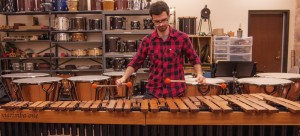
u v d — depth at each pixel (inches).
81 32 239.1
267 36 260.8
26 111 84.7
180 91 98.8
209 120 80.3
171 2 252.2
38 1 232.5
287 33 254.7
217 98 91.9
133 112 81.5
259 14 258.1
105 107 84.1
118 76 181.6
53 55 239.5
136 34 242.1
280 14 258.5
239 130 83.7
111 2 229.3
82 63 254.8
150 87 101.0
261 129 83.0
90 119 83.0
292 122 78.7
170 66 98.0
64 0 232.4
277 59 263.6
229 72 177.6
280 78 160.7
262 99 89.9
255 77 168.1
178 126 84.7
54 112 84.0
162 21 90.5
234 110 80.9
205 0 251.1
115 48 232.7
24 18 254.1
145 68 228.1
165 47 97.7
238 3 252.1
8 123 88.4
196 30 250.8
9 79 182.2
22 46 254.7
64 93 188.7
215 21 253.0
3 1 232.1
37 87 160.2
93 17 251.6
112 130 86.1
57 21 233.3
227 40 227.0
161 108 82.7
